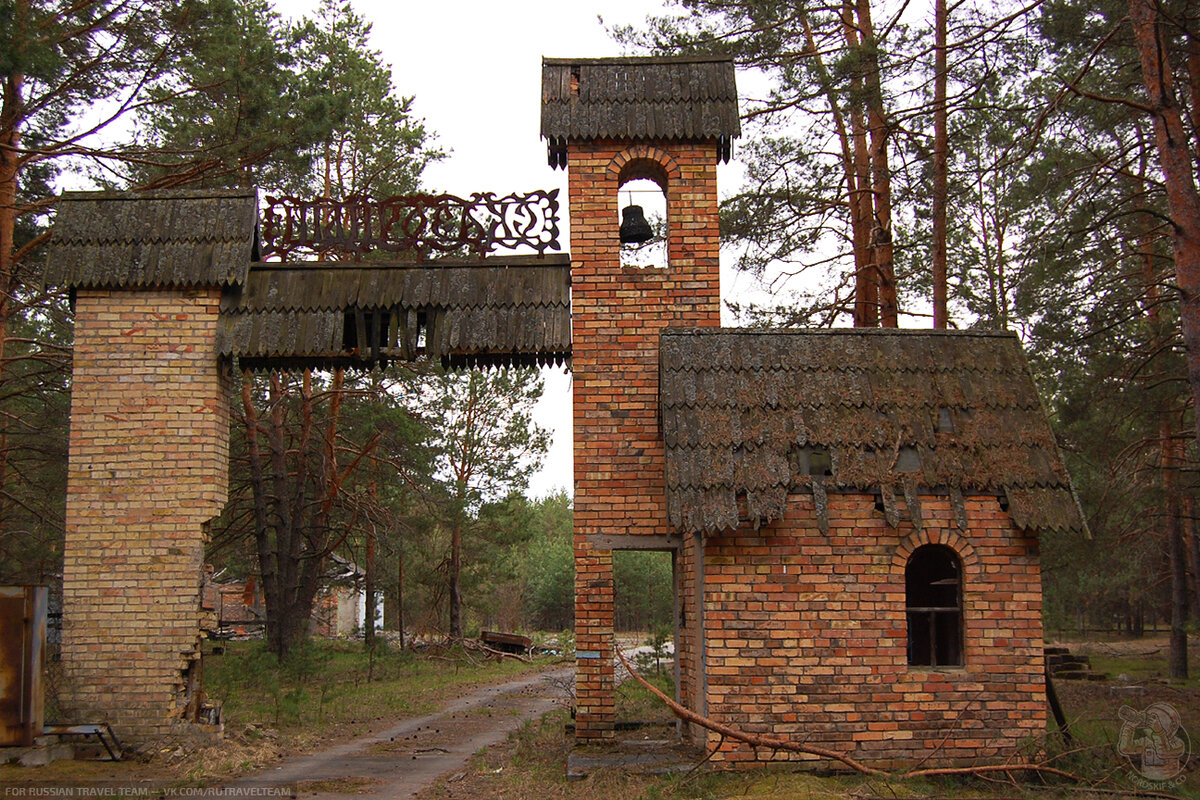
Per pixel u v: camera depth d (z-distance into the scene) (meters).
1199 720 15.77
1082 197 17.56
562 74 13.65
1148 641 41.12
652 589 52.03
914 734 10.49
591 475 12.80
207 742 12.45
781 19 18.86
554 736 14.36
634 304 13.11
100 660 12.27
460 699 22.69
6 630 11.41
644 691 17.83
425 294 13.00
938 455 11.02
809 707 10.50
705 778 10.20
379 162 26.91
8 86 15.52
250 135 18.00
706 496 10.59
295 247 13.49
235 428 27.38
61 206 13.15
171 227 13.06
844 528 10.78
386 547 31.11
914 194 18.86
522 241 13.43
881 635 10.63
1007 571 10.79
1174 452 22.78
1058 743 10.73
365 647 32.91
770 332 11.98
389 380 29.27
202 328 12.84
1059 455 11.12
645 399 12.93
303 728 16.33
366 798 10.58
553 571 65.06
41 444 25.45
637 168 13.81
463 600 43.31
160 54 16.61
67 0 15.59
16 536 26.92
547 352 12.97
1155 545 28.64
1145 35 12.63
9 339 16.42
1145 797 9.77
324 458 28.30
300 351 12.70
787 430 11.09
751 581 10.67
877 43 16.44
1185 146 12.48
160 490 12.56
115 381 12.75
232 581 40.62
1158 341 18.45
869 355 11.80
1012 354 11.95
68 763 11.61
